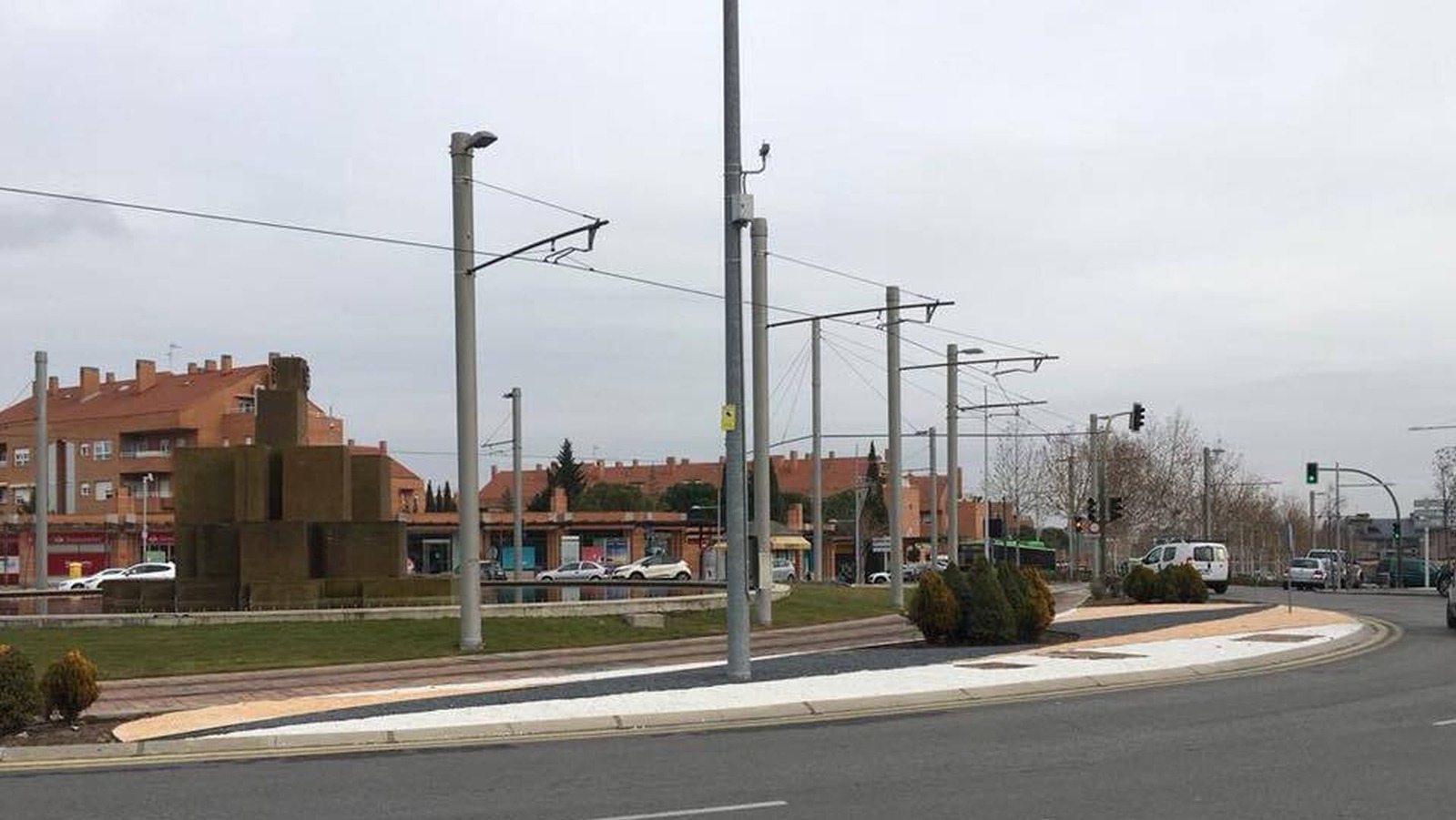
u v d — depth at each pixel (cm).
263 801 1047
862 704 1588
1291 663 2131
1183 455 8575
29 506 8875
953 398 4416
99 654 2456
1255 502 10469
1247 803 986
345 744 1350
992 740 1317
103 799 1069
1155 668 1941
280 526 3144
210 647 2553
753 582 3191
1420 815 935
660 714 1480
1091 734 1347
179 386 9606
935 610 2503
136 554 8244
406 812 991
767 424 3172
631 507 10119
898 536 3775
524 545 8956
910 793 1040
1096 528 6844
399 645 2638
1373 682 1844
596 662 2494
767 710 1527
